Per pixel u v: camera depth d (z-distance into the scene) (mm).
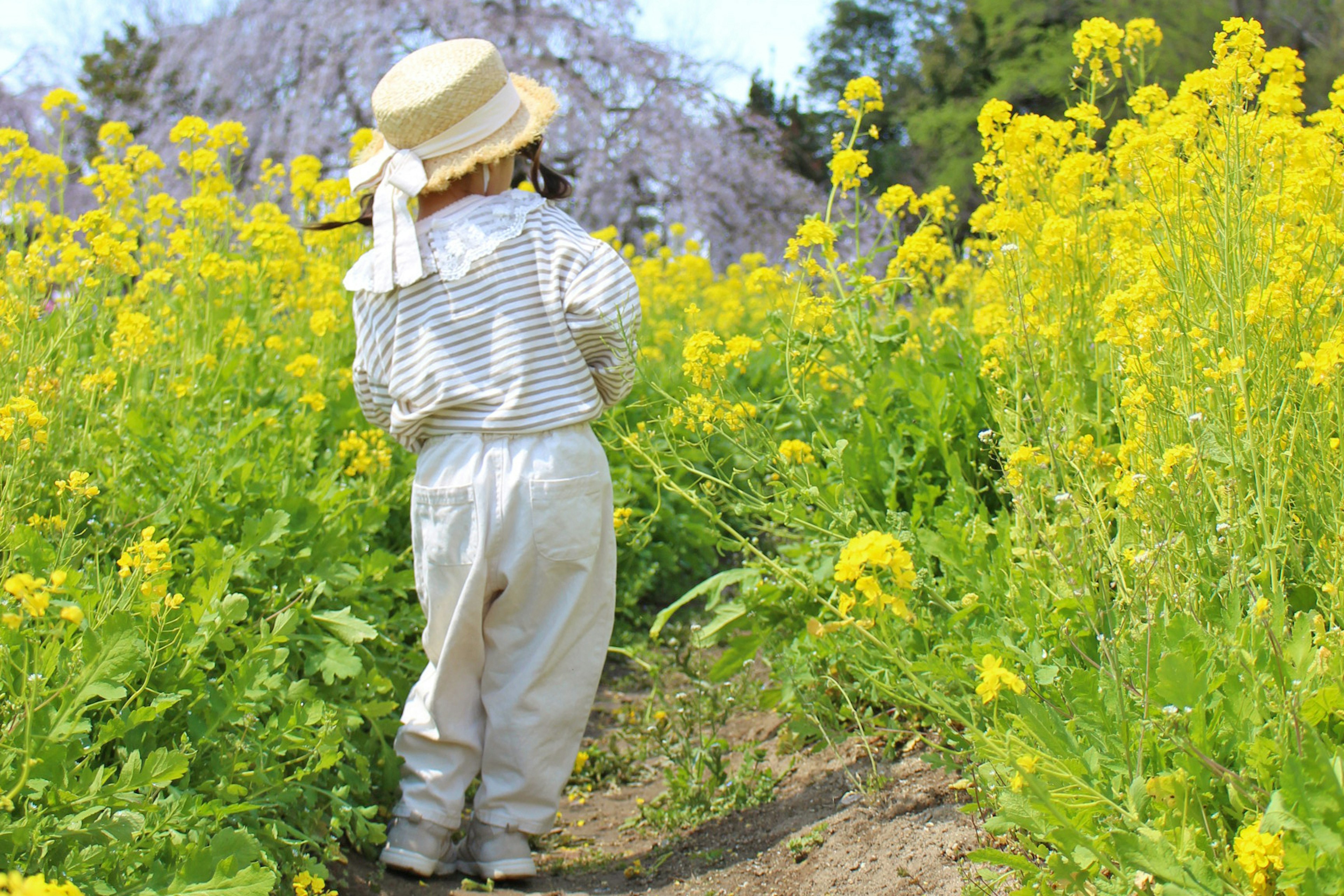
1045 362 2713
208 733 1982
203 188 4074
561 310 2365
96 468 2742
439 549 2361
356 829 2379
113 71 18625
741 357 2834
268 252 4129
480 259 2340
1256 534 1940
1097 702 1690
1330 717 1564
